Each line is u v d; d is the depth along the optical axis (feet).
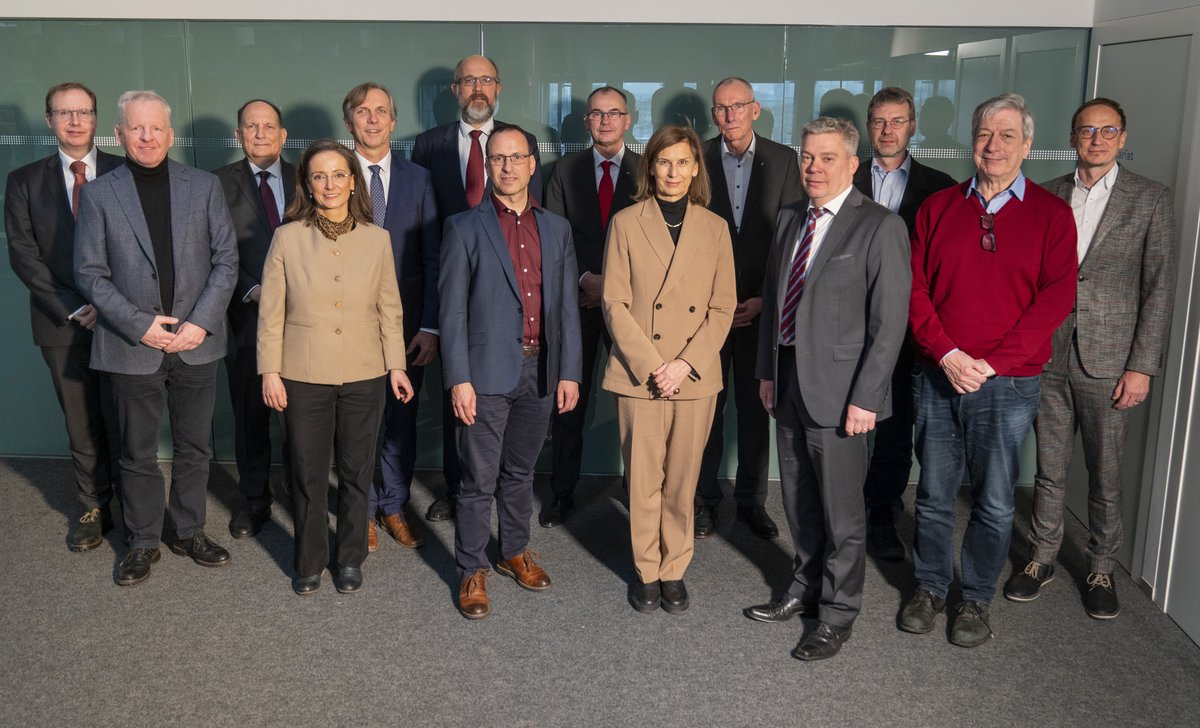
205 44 16.08
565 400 12.03
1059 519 12.60
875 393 10.43
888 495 13.85
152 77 16.20
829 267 10.60
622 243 11.51
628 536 14.46
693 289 11.45
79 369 13.66
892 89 13.51
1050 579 12.92
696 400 11.55
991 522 11.34
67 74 16.22
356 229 11.94
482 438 11.84
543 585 12.57
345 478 12.42
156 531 13.03
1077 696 10.30
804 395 10.77
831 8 15.67
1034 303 10.85
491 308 11.60
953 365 10.85
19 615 11.82
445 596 12.45
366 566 13.30
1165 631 11.72
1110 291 11.82
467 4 15.81
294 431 11.96
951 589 12.72
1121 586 12.96
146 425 12.67
